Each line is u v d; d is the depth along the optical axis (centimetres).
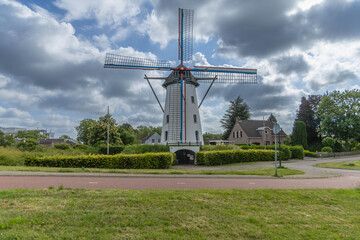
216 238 477
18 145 3562
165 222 543
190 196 792
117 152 4347
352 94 4434
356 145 4822
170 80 3366
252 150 3114
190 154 3347
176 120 3269
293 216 636
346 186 1190
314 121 5641
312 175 1647
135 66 3183
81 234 460
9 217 527
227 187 1073
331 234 522
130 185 1072
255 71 3541
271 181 1334
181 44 3359
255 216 619
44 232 462
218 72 3416
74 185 1023
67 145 4775
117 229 492
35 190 820
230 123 7512
